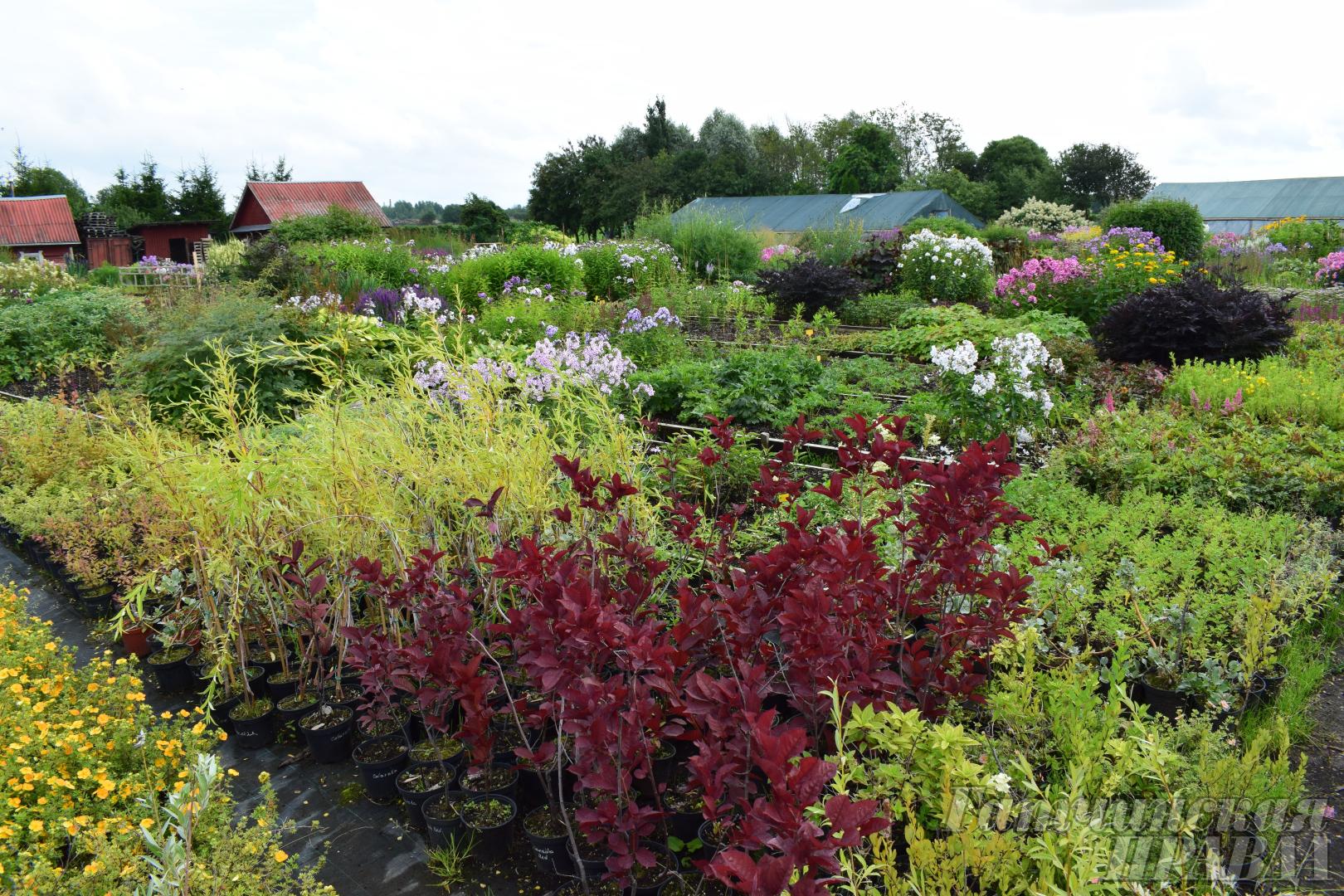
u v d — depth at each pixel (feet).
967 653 11.21
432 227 116.16
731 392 26.17
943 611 10.82
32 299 50.44
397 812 10.85
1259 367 28.63
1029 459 21.70
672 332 34.65
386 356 18.57
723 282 54.75
